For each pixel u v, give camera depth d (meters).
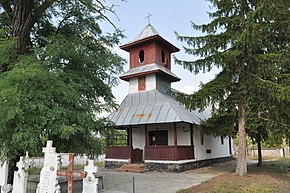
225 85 11.25
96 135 9.15
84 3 9.09
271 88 9.95
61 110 6.95
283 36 11.42
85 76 8.70
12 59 7.81
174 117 14.91
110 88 9.61
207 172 14.53
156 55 18.47
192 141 16.73
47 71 6.94
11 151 7.38
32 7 9.34
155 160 15.52
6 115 6.45
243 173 11.66
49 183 6.49
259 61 10.56
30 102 6.71
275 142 11.72
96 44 9.73
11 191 7.87
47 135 7.41
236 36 10.94
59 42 8.00
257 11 9.73
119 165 17.16
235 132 13.52
